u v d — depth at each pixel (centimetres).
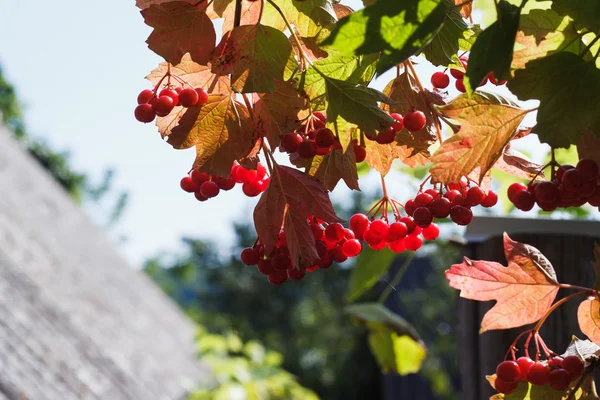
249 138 58
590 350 58
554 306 58
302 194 58
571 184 55
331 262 62
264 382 291
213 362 298
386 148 62
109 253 569
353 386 752
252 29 58
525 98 54
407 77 60
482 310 78
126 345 286
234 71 58
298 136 59
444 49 59
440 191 61
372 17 52
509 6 53
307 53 60
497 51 53
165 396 249
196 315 958
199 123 59
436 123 60
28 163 572
